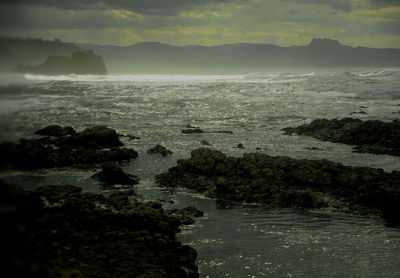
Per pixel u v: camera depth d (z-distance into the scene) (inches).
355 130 1557.6
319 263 596.1
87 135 1382.9
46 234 452.4
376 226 741.3
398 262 602.2
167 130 1731.1
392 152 1331.2
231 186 904.3
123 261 481.4
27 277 237.9
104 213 637.3
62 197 769.6
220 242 660.7
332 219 772.6
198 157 1073.5
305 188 937.5
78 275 407.5
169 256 518.3
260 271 570.3
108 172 994.7
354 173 954.1
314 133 1648.6
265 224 741.3
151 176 1060.5
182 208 821.9
